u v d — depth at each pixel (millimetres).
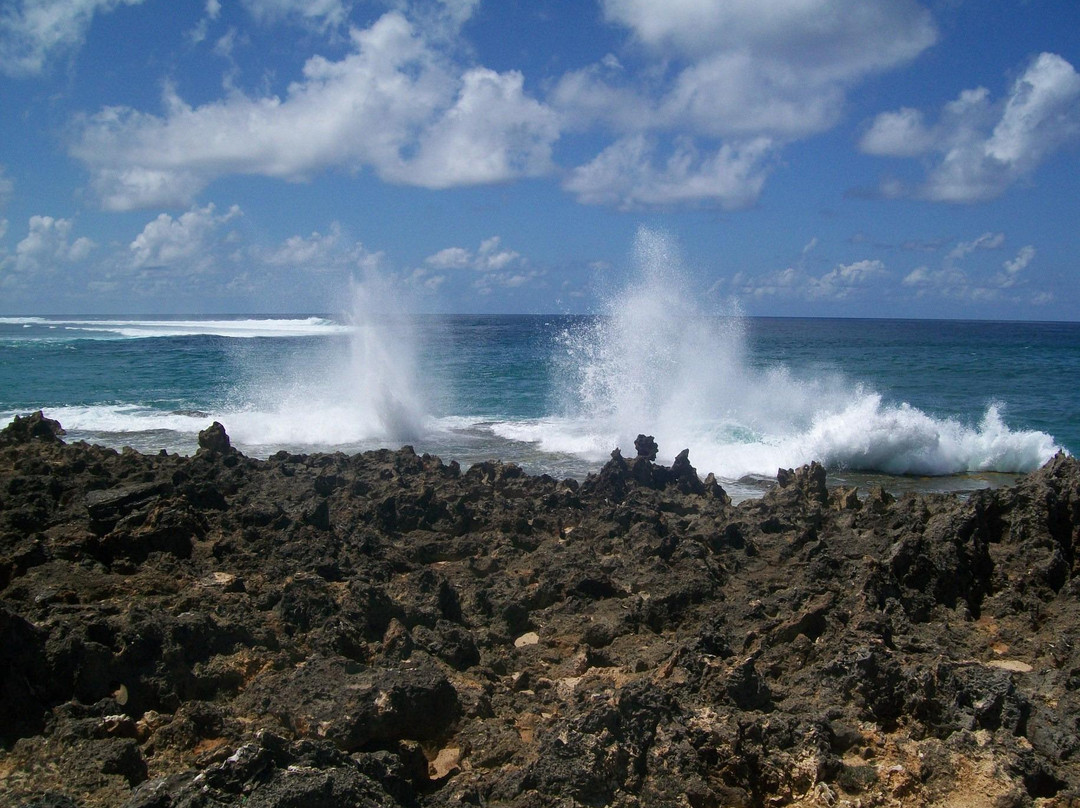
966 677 7320
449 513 13008
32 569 9531
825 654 8141
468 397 32875
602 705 6539
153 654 7430
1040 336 117562
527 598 10211
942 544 10344
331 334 79000
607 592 10406
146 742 6562
